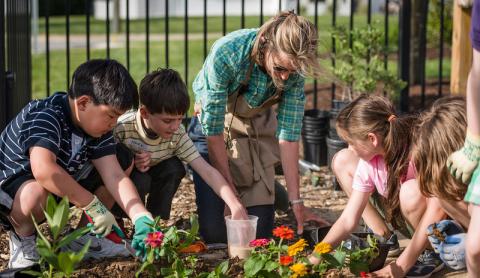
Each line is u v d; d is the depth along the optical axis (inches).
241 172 162.6
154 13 983.6
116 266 134.0
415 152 128.2
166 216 160.4
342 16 740.7
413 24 314.7
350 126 138.7
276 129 169.3
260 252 129.7
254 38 153.5
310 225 172.1
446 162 123.6
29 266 133.0
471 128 114.0
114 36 602.2
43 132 129.6
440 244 132.0
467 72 262.4
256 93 158.9
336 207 190.5
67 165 136.0
